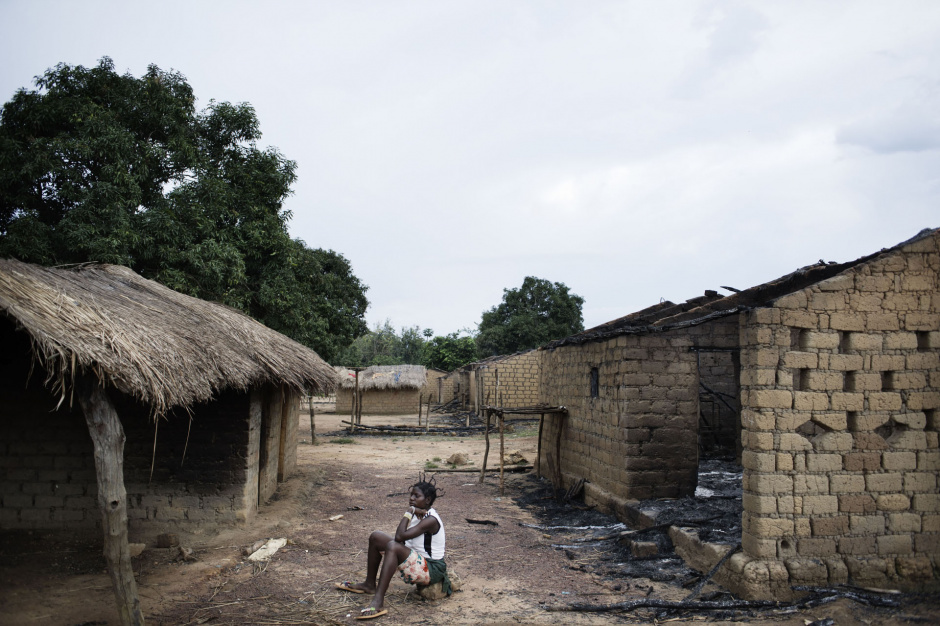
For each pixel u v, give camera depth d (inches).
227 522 349.4
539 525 405.4
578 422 491.2
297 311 652.7
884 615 225.6
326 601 252.1
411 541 258.1
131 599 206.7
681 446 400.8
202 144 638.5
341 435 952.9
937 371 261.6
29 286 220.1
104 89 565.3
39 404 332.8
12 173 498.3
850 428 257.8
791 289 402.0
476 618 237.9
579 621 235.5
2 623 215.9
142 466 347.6
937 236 265.7
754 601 240.1
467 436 972.6
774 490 249.8
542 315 1727.4
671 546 319.9
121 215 506.3
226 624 225.8
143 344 238.7
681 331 408.2
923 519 256.1
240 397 355.3
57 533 327.3
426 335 2492.6
